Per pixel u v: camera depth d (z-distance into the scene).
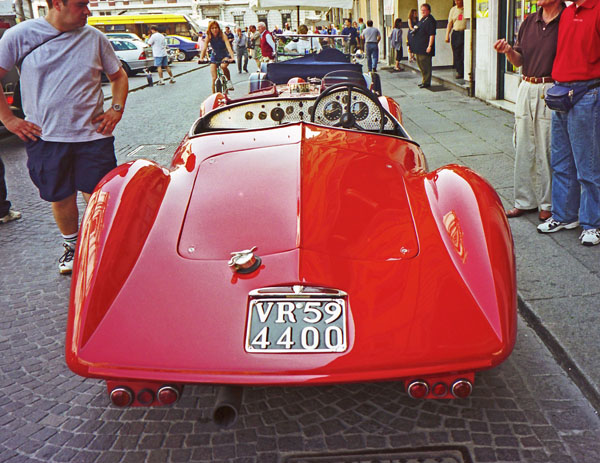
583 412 2.50
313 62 8.27
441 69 16.14
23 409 2.67
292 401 2.67
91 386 2.85
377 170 2.94
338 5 15.84
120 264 2.30
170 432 2.49
